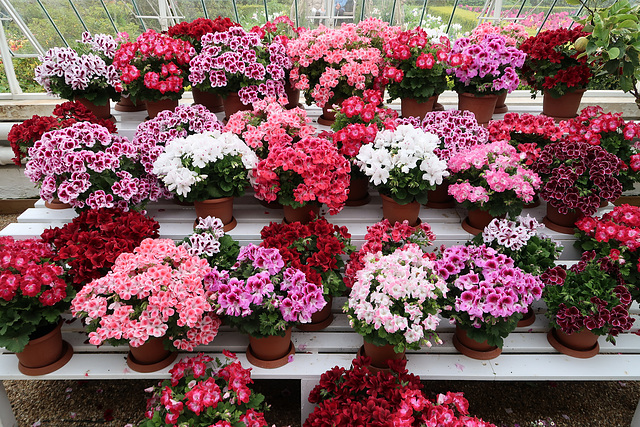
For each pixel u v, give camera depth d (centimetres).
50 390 258
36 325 210
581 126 300
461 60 317
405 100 350
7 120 459
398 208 266
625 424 240
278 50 348
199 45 371
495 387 264
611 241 250
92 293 208
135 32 520
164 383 202
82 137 262
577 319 226
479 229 275
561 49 342
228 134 267
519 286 217
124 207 272
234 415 186
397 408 190
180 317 200
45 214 301
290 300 206
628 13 317
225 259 231
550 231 284
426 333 222
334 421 187
